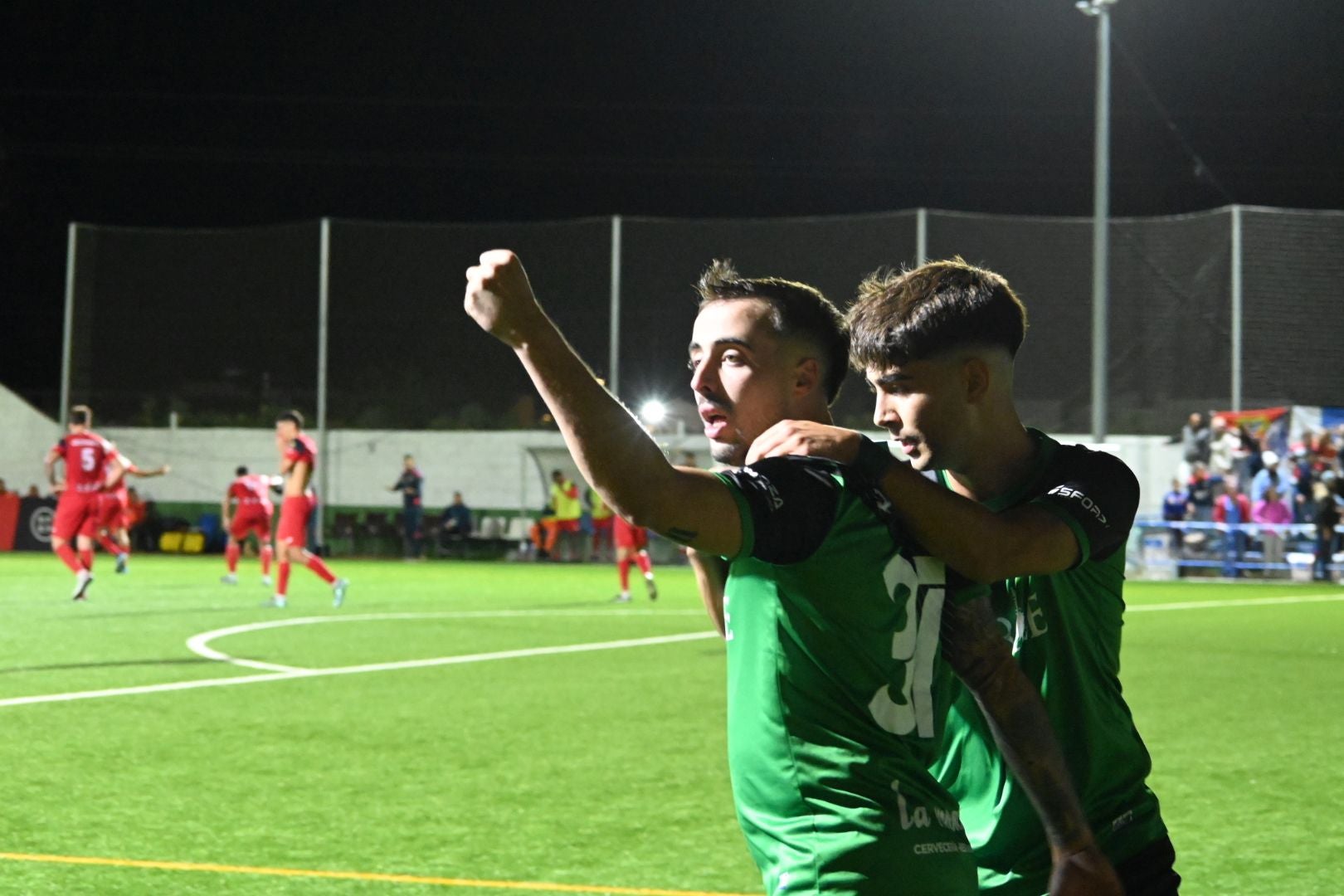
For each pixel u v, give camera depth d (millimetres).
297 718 7000
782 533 1751
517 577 19812
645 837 4566
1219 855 4465
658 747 6250
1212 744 6562
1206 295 22141
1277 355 21984
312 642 10602
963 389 2113
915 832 1805
